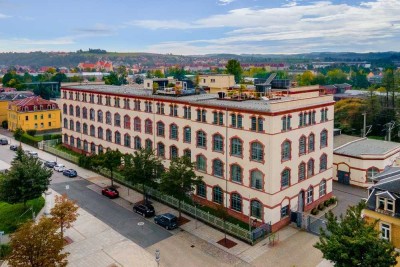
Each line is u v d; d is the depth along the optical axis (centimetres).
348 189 6303
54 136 10194
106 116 7525
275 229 4691
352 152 6538
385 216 3425
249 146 4803
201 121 5431
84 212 5250
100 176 6931
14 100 12075
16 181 5016
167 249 4250
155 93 6575
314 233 4616
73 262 3962
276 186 4666
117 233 4628
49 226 3366
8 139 10419
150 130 6450
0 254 3862
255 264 3941
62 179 6769
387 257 2733
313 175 5359
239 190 4991
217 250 4231
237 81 15388
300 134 5016
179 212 5062
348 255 2795
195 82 8206
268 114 4528
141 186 6022
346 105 11794
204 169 5472
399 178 3506
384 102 11888
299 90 6178
